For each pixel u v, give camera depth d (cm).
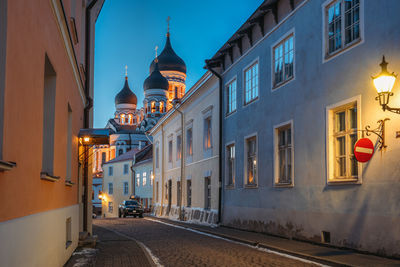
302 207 1419
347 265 905
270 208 1677
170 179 3806
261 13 1739
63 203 917
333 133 1273
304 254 1080
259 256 1122
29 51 516
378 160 1049
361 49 1134
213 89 2520
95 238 1369
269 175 1697
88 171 1525
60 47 815
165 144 4059
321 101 1327
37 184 592
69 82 999
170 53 10025
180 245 1417
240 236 1634
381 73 960
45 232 662
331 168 1264
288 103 1551
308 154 1393
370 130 1064
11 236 441
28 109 518
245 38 1998
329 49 1315
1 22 406
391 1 1026
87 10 1466
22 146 491
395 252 977
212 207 2473
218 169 2381
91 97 1562
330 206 1251
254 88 1909
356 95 1149
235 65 2150
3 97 406
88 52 1467
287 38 1590
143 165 5931
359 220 1111
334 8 1295
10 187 440
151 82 9494
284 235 1545
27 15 502
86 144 1348
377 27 1073
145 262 1034
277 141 1656
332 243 1230
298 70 1478
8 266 428
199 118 2844
